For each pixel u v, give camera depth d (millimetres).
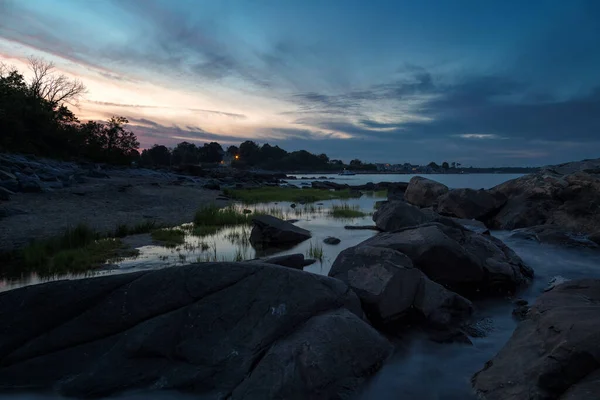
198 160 196000
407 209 15406
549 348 4316
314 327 5109
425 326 6672
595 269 10289
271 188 46156
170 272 5598
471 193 19172
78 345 5055
